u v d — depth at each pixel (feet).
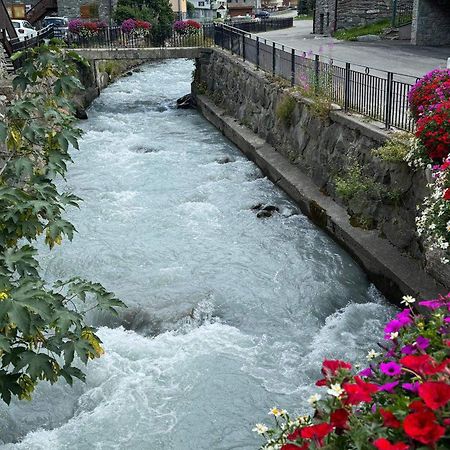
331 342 23.15
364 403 8.64
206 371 21.43
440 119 22.85
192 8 229.66
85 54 70.95
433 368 7.04
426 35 78.38
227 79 62.18
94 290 11.91
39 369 10.76
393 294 25.36
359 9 96.73
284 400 20.03
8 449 18.04
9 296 9.82
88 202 38.42
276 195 38.70
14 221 11.81
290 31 121.19
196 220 35.17
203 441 18.30
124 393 20.31
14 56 14.40
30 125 13.98
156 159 48.34
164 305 25.67
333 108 35.40
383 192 27.89
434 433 6.04
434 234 21.15
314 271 28.43
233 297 26.45
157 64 117.19
